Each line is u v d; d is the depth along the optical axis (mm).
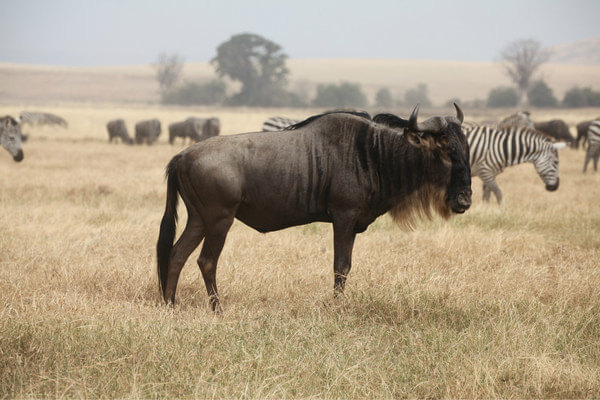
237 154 14234
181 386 10367
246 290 15961
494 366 11328
